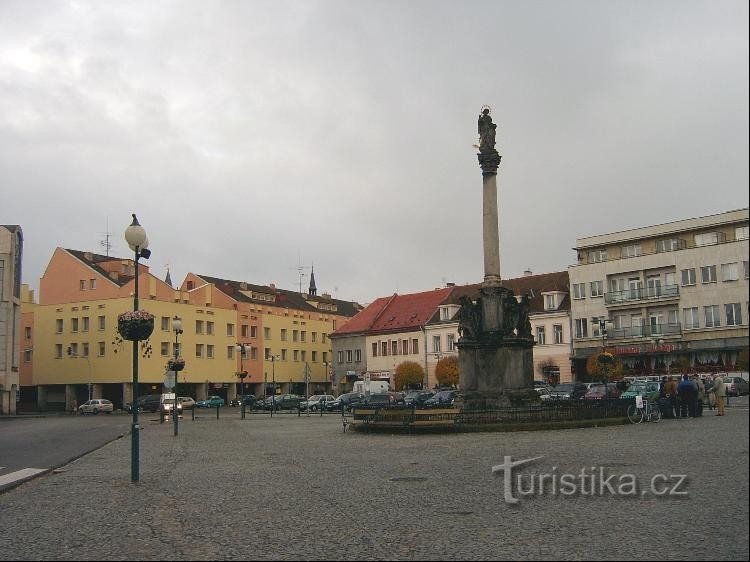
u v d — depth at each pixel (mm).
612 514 10477
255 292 109688
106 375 83688
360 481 15078
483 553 8617
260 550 9141
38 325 89500
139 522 11289
